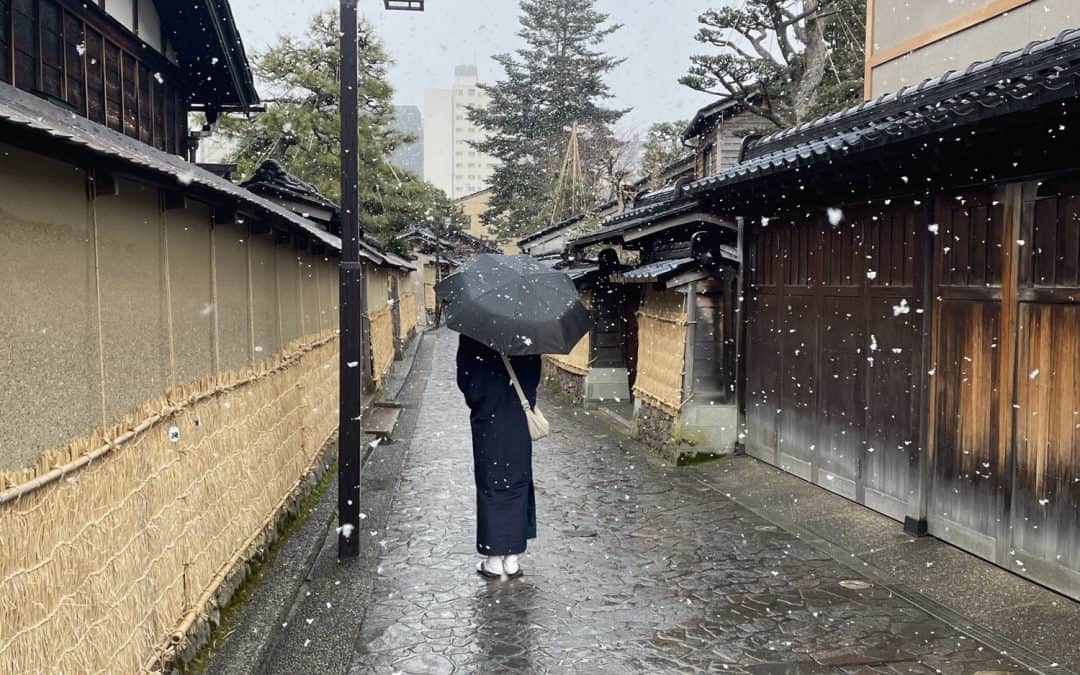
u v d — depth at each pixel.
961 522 6.51
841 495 8.31
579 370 16.86
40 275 3.11
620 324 16.31
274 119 24.58
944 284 6.72
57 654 3.03
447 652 5.06
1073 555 5.41
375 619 5.59
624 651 5.05
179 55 10.37
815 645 5.07
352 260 6.75
